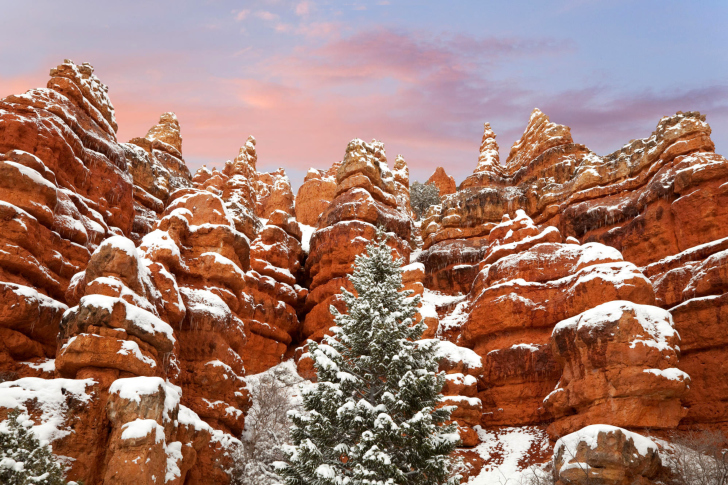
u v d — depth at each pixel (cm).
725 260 3216
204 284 3381
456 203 5881
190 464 2441
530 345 3628
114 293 2342
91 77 4275
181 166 6494
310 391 2348
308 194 7131
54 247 3045
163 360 2503
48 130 3438
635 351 2797
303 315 4947
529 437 3331
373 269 2648
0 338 2545
